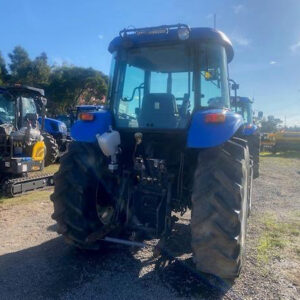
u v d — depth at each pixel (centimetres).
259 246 417
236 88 480
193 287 317
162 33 362
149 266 361
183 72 376
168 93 381
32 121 838
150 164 366
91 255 387
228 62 430
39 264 363
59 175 370
